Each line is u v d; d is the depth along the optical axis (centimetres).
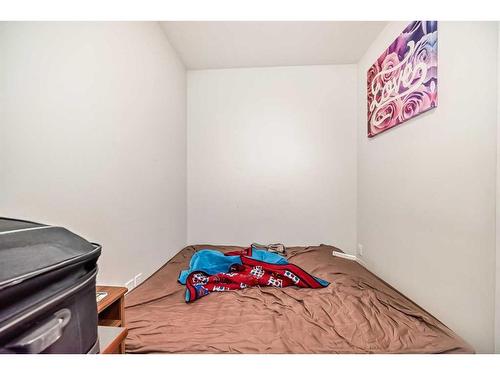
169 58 222
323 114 272
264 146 280
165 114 214
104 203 130
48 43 96
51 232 59
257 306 135
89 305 57
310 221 279
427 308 139
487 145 102
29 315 43
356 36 212
